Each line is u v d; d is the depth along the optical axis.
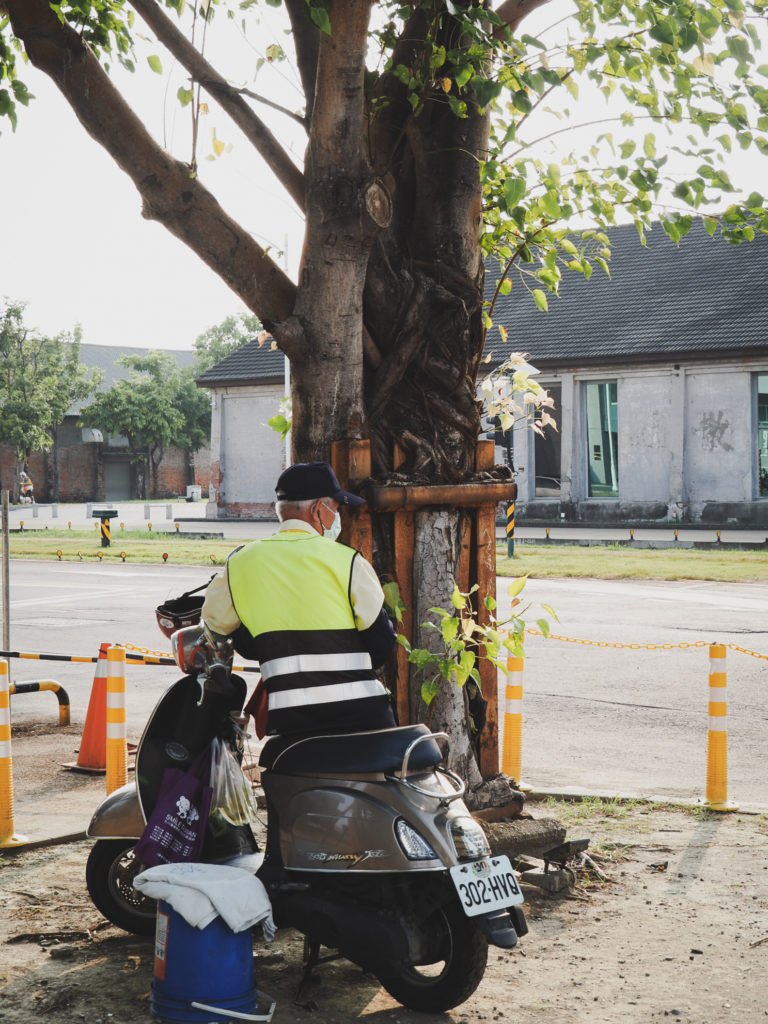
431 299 5.54
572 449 36.94
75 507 66.81
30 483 73.94
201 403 84.75
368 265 5.52
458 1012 4.02
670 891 5.30
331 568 4.03
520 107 4.85
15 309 73.38
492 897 3.71
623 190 5.56
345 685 3.96
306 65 5.82
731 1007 4.04
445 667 5.23
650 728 9.18
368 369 5.57
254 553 4.07
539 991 4.20
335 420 5.35
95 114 5.10
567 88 5.23
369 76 5.92
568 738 8.84
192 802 4.16
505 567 23.06
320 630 3.97
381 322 5.55
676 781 7.51
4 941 4.68
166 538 36.31
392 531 5.52
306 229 5.30
